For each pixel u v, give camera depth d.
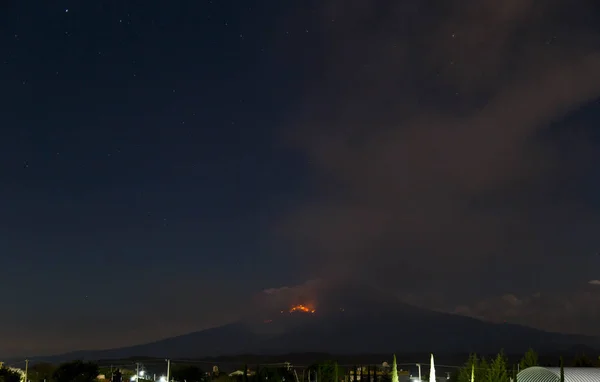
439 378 112.12
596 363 114.44
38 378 109.00
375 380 106.88
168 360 92.94
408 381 117.56
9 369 89.88
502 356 83.81
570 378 72.75
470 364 87.12
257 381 96.81
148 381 120.00
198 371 133.38
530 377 77.75
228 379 115.56
